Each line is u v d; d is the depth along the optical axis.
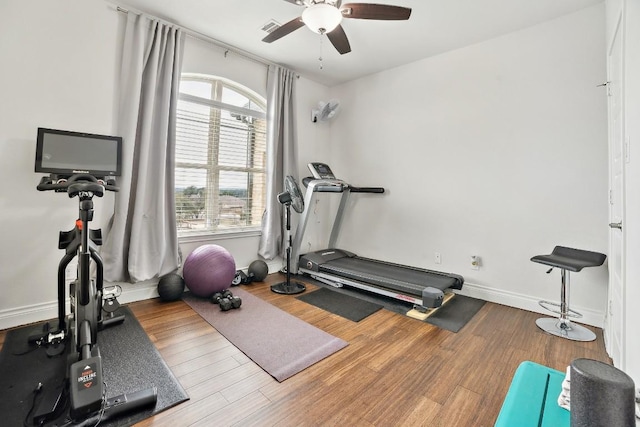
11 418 1.42
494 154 3.10
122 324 2.45
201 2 2.68
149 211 2.96
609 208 2.33
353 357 2.04
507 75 3.01
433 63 3.54
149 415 1.48
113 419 1.44
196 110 3.42
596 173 2.56
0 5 2.22
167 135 3.00
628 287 1.47
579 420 0.84
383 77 4.02
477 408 1.56
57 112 2.46
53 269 2.51
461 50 3.31
